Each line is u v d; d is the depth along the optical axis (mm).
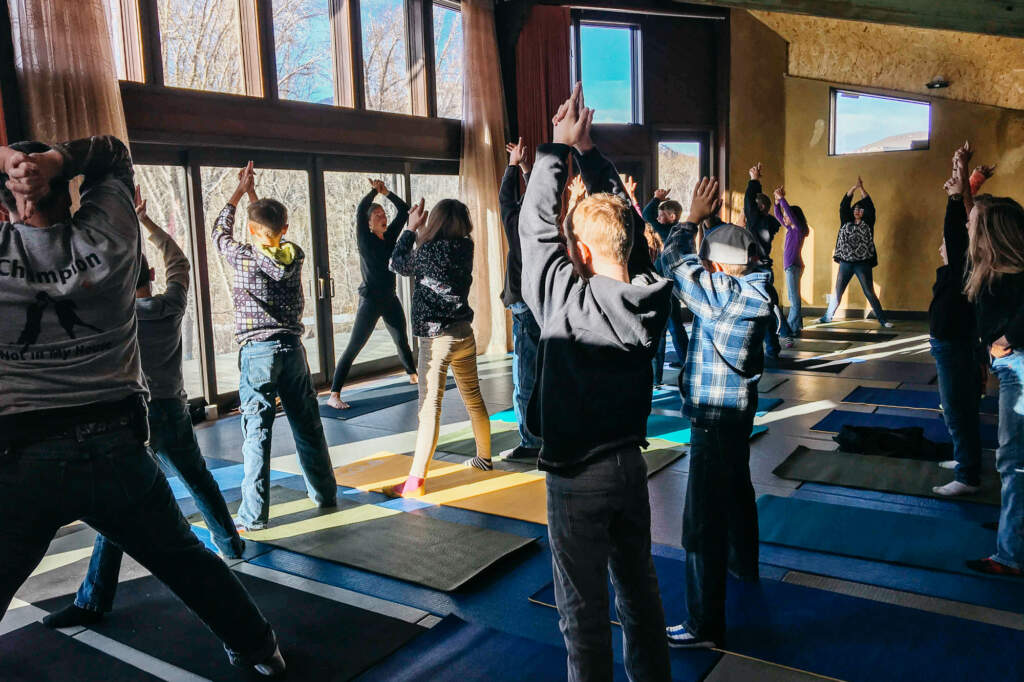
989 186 9539
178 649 2609
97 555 2768
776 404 5840
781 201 9000
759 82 10281
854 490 3943
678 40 9805
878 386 6379
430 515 3756
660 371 6516
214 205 5918
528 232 1924
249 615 2297
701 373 2482
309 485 3883
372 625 2725
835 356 7797
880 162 10141
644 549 1896
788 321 9516
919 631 2574
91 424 1902
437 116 7895
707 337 2480
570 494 1816
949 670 2336
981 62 9320
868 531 3391
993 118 9422
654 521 3631
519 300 4379
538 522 3631
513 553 3283
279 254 3529
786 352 8117
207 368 5871
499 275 8273
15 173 1775
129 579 3174
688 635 2516
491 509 3809
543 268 1883
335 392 6125
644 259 2090
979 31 5020
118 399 1966
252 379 3557
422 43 7637
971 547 3195
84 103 4648
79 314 1880
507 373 7297
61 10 4539
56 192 1915
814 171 10555
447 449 4906
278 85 6273
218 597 2221
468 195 8016
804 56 10359
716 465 2453
